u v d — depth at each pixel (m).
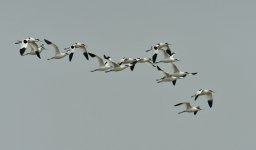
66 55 132.25
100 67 133.38
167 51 133.50
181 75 134.25
